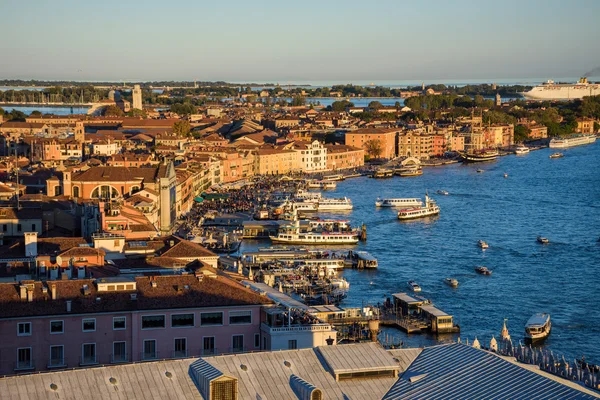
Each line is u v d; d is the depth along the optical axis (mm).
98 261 170750
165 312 143375
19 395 98000
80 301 140875
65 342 139000
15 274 166000
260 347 148750
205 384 101062
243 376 106000
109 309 140750
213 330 146000
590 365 186375
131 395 100438
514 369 104250
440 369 109000
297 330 146875
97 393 99875
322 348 112688
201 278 150500
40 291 141375
